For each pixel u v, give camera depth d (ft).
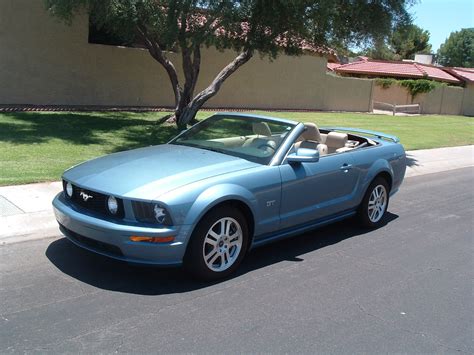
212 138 19.22
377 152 22.21
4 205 20.97
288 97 80.12
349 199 20.51
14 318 12.46
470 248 20.80
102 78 55.72
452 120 97.04
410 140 58.75
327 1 36.50
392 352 12.10
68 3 38.73
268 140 18.22
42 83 51.62
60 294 13.93
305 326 13.05
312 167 18.42
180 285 15.02
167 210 13.91
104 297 13.91
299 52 44.98
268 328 12.80
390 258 18.89
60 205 15.80
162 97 61.00
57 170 27.45
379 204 22.77
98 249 14.84
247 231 16.24
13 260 16.15
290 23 38.81
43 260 16.25
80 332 11.98
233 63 46.78
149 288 14.67
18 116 43.93
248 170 16.31
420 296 15.52
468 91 122.31
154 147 18.93
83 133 39.86
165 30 37.65
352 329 13.08
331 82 87.92
